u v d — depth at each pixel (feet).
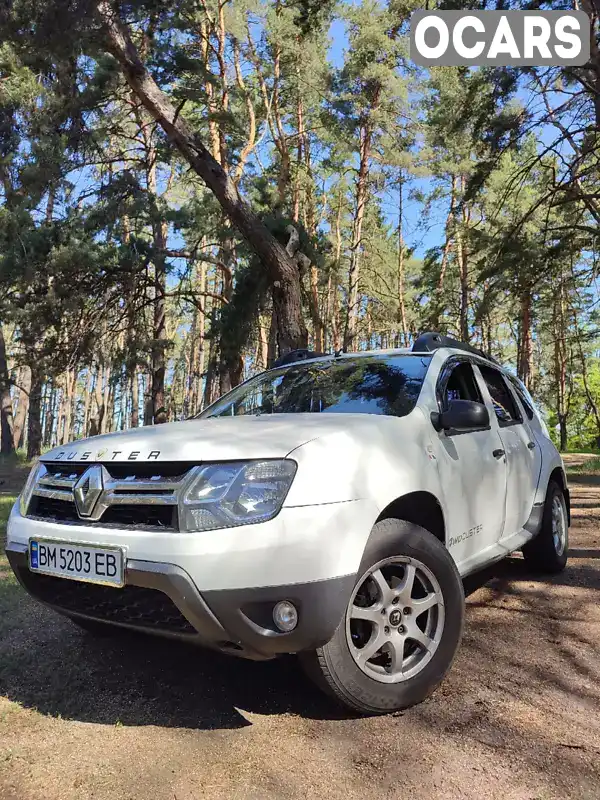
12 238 50.11
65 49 32.99
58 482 9.36
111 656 11.14
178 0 35.47
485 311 46.98
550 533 15.92
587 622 12.69
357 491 8.45
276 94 76.74
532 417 16.98
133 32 44.39
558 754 7.77
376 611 8.63
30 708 9.14
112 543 8.18
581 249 45.50
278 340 37.91
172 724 8.61
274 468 8.09
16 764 7.62
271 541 7.71
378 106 75.97
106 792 7.03
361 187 88.38
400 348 14.01
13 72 50.21
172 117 35.60
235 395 14.23
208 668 10.54
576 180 41.42
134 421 121.39
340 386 12.43
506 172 77.30
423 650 9.11
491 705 9.07
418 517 10.34
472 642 11.59
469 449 11.92
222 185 36.47
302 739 8.16
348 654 8.29
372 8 73.92
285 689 9.69
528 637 11.85
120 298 55.67
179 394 204.13
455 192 89.81
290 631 7.73
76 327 54.39
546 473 15.85
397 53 74.64
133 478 8.52
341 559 8.00
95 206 53.72
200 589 7.58
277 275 37.78
